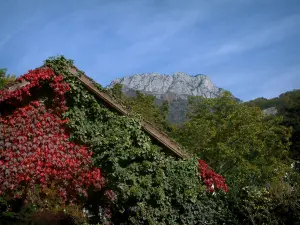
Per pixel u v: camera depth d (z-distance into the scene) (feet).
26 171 32.32
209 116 80.53
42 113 35.78
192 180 40.29
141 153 37.47
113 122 37.76
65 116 36.81
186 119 83.76
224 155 72.02
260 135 82.17
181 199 38.29
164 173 38.58
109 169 35.86
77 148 35.76
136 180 36.65
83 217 35.19
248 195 39.60
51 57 37.78
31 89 36.60
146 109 105.60
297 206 35.17
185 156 41.39
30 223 31.30
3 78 68.59
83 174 35.32
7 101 35.29
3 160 32.19
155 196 36.65
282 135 86.79
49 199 33.99
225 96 79.87
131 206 36.27
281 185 38.11
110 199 36.09
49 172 33.53
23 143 33.19
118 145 35.91
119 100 39.63
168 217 37.58
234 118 76.54
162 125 108.37
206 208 39.91
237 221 38.24
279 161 78.95
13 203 32.37
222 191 42.04
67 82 37.63
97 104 37.99
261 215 36.76
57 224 32.35
